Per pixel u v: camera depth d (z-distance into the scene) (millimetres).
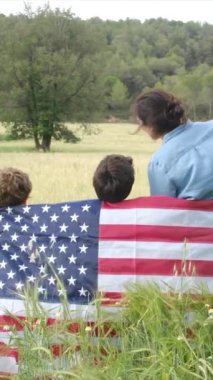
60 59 70125
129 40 152375
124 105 120562
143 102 5016
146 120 5031
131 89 130125
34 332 4289
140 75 130750
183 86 93188
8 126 73250
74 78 71000
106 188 4785
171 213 4773
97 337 4328
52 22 72250
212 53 141625
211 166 4824
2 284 4777
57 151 64938
